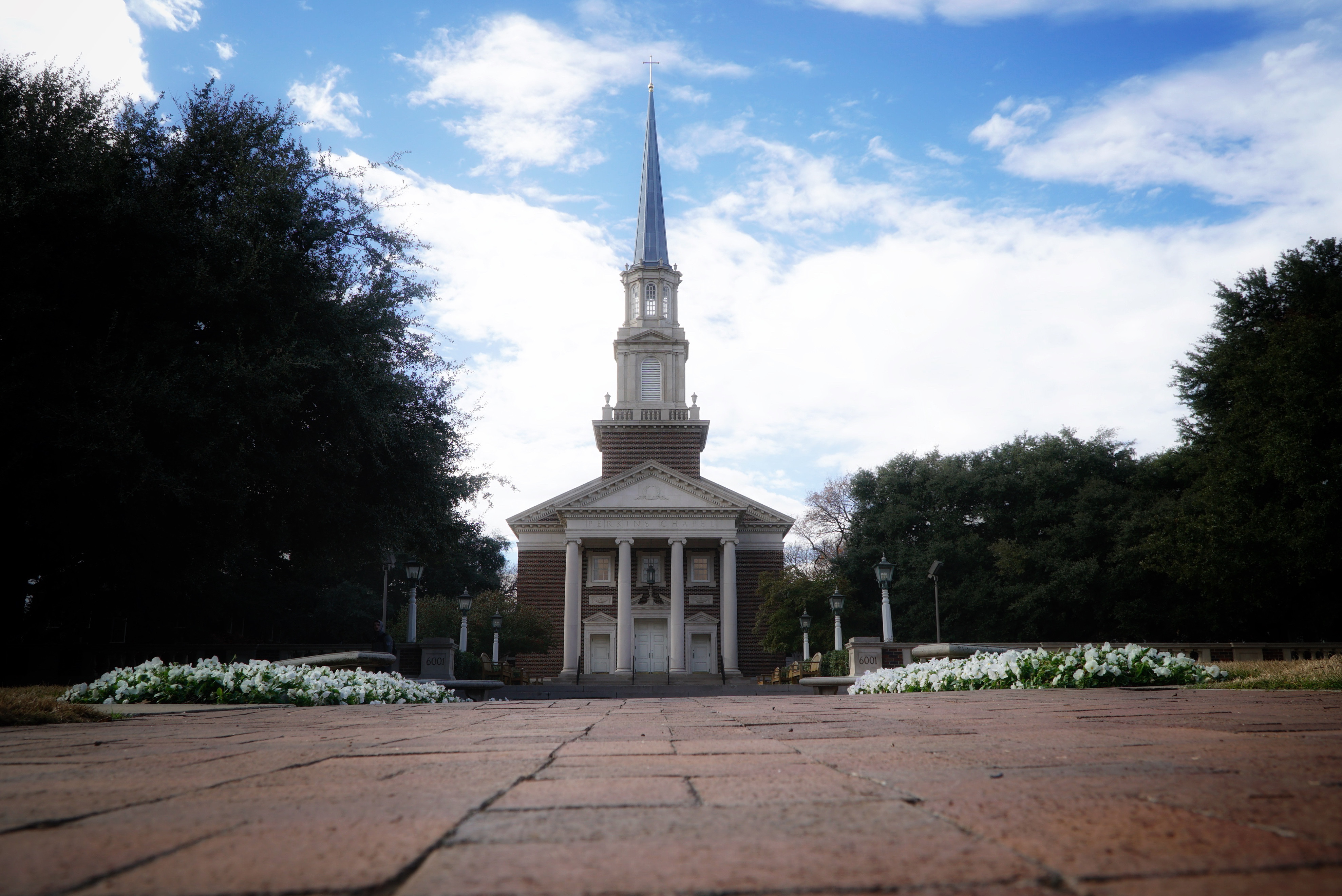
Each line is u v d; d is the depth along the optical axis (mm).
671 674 51469
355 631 49594
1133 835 1639
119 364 15531
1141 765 2723
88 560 18375
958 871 1395
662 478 55031
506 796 2295
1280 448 28703
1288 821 1765
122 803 2248
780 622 48188
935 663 14023
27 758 3613
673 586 53438
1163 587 45969
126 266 16219
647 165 69000
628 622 53219
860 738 3994
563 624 56031
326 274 18172
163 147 17562
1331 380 28688
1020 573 49688
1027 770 2656
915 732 4324
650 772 2791
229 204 17078
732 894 1276
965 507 56938
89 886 1357
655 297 65500
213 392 15992
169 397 15055
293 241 17844
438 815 1992
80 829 1860
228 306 16750
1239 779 2377
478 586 66938
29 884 1366
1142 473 47594
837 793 2258
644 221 67125
